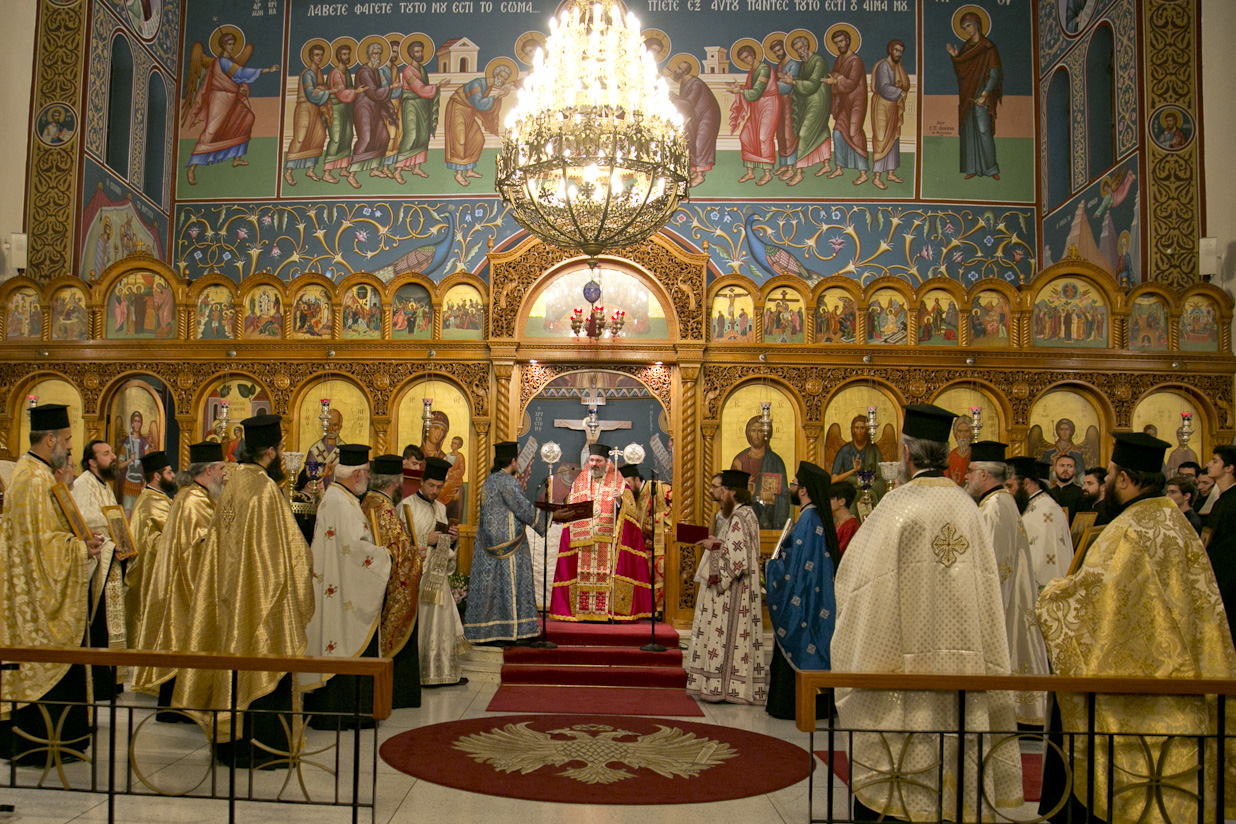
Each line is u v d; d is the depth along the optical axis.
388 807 6.41
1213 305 13.30
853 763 5.43
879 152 16.83
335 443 13.46
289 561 6.96
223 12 17.41
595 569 13.09
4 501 7.18
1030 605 8.89
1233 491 7.52
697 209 16.75
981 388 13.30
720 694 10.04
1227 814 5.54
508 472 11.98
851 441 13.27
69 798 6.45
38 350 13.48
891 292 13.57
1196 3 13.84
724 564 10.17
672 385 13.45
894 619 5.38
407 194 16.92
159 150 16.84
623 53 10.12
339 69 17.22
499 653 11.44
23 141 14.49
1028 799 6.96
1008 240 16.66
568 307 13.70
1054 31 16.56
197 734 8.35
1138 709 5.38
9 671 7.07
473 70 17.12
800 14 17.09
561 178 10.10
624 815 6.36
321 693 8.66
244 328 13.66
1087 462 13.15
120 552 9.39
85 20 14.57
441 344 13.48
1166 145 13.80
